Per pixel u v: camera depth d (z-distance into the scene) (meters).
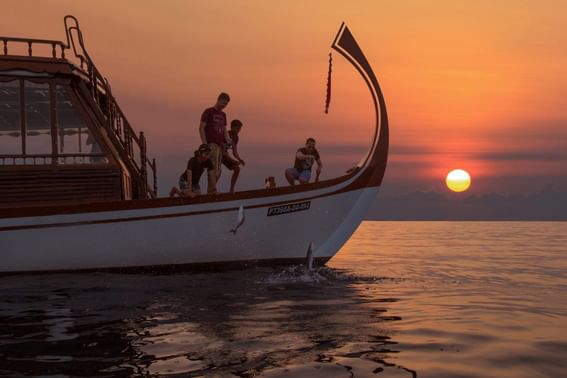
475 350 4.25
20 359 3.88
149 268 8.84
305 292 7.06
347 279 8.56
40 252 8.38
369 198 10.09
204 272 9.04
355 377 3.50
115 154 9.35
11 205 8.59
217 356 3.94
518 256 14.89
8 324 5.08
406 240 27.19
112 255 8.63
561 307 6.31
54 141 8.85
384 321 5.30
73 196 8.85
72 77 9.16
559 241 26.86
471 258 13.92
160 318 5.31
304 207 9.55
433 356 4.05
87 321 5.20
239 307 5.93
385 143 10.21
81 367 3.68
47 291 7.07
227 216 9.02
